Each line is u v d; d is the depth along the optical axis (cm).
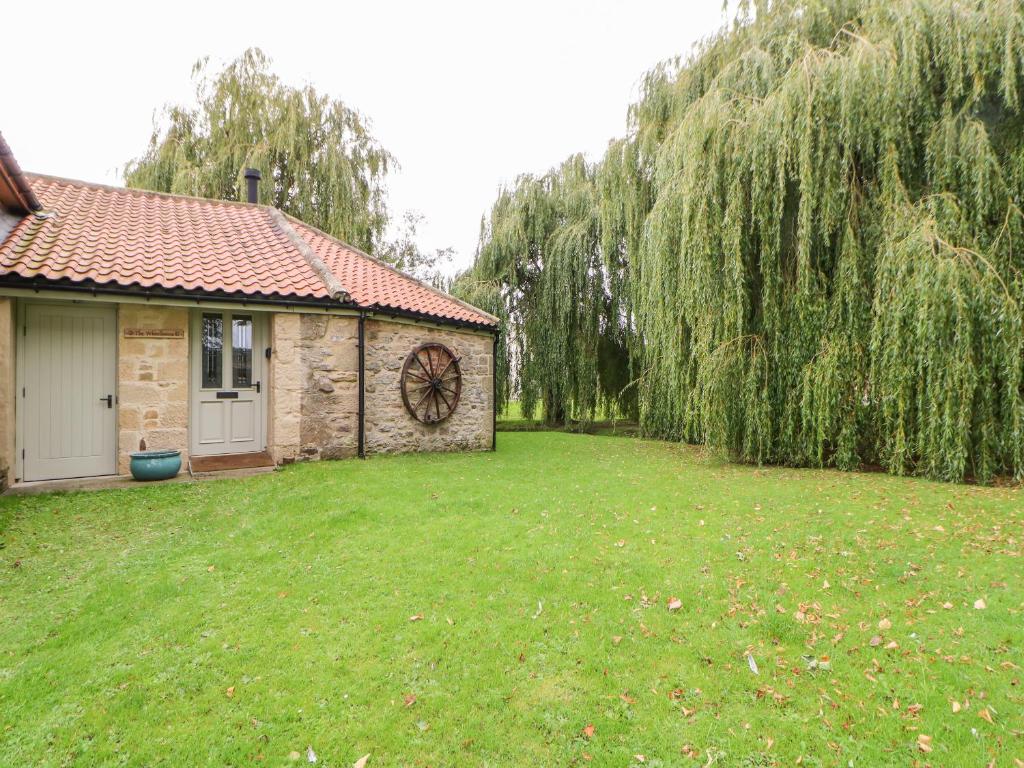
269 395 793
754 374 816
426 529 489
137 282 646
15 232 691
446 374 983
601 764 215
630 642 305
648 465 876
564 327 1525
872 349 712
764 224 778
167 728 233
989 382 655
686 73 1078
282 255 892
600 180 1304
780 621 326
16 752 217
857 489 651
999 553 425
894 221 696
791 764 214
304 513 527
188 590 363
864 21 762
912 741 226
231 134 1570
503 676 272
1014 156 671
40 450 641
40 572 391
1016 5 643
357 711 246
